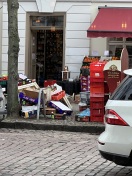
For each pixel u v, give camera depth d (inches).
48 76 863.7
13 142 435.8
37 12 831.7
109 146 271.4
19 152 387.9
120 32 727.1
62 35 845.8
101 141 278.1
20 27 831.7
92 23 752.3
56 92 586.6
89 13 816.3
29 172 315.3
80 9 819.4
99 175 307.1
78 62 821.9
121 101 273.6
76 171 319.3
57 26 839.7
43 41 864.3
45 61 867.4
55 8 826.2
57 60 856.9
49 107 565.6
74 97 741.9
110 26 741.9
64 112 568.1
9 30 549.6
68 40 823.7
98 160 358.3
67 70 801.6
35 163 345.7
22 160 356.2
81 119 538.0
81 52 820.6
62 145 423.8
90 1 814.5
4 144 424.8
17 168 327.9
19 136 470.9
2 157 367.2
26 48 832.3
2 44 829.8
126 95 275.1
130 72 288.4
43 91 552.1
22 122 518.3
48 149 402.9
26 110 555.2
